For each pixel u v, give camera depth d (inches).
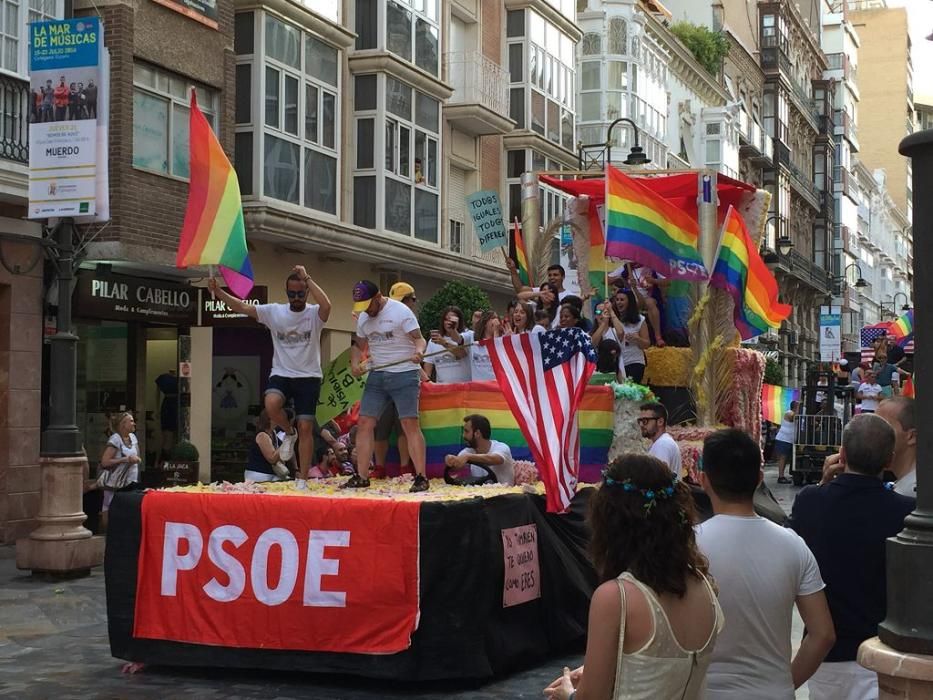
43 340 668.1
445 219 1139.3
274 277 921.5
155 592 345.1
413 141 1050.1
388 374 367.2
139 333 781.3
